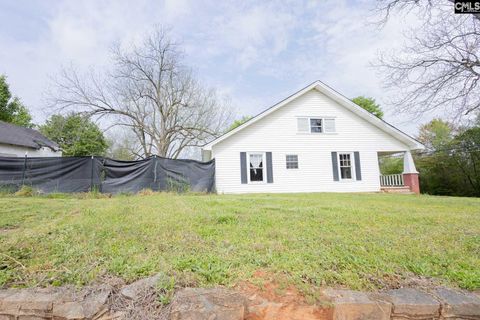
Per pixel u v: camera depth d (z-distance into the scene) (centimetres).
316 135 1222
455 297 159
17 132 1484
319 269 192
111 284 170
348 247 243
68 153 1991
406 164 1245
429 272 192
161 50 1802
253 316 151
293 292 165
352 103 1213
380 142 1258
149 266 193
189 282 171
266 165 1165
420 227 328
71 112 1552
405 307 150
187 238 269
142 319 143
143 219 359
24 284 172
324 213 421
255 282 173
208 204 527
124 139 2239
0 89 1938
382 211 450
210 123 1994
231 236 279
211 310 142
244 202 570
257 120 1173
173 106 1966
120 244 247
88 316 146
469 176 1502
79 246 238
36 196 730
